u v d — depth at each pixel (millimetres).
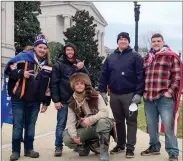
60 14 37125
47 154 3816
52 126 6047
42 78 3643
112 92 3814
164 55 3553
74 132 3438
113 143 4438
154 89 3572
